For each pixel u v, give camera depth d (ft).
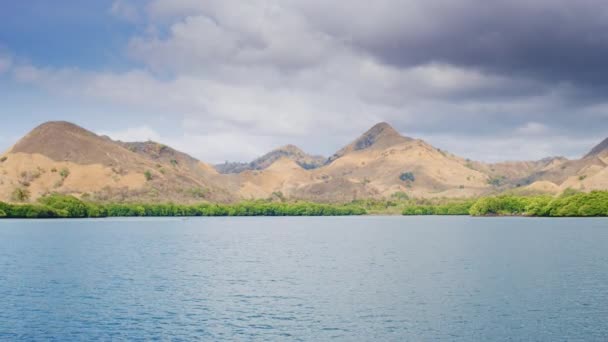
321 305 173.88
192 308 170.19
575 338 136.46
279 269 261.44
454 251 345.92
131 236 507.71
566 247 362.12
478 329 144.46
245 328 146.41
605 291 194.90
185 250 366.43
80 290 202.18
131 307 171.94
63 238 470.80
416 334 140.26
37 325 150.20
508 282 215.72
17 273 245.86
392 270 254.27
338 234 554.46
